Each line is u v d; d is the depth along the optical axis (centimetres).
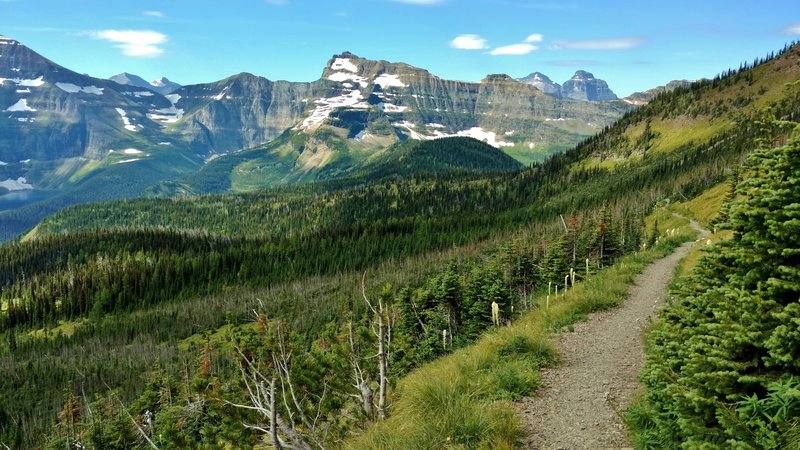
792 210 516
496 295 3306
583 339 1378
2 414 9544
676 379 624
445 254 15188
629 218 7256
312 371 1041
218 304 15388
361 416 997
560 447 732
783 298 518
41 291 18850
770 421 438
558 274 4025
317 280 16688
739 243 596
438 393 838
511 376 978
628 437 735
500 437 720
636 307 1769
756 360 492
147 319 15388
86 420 4441
